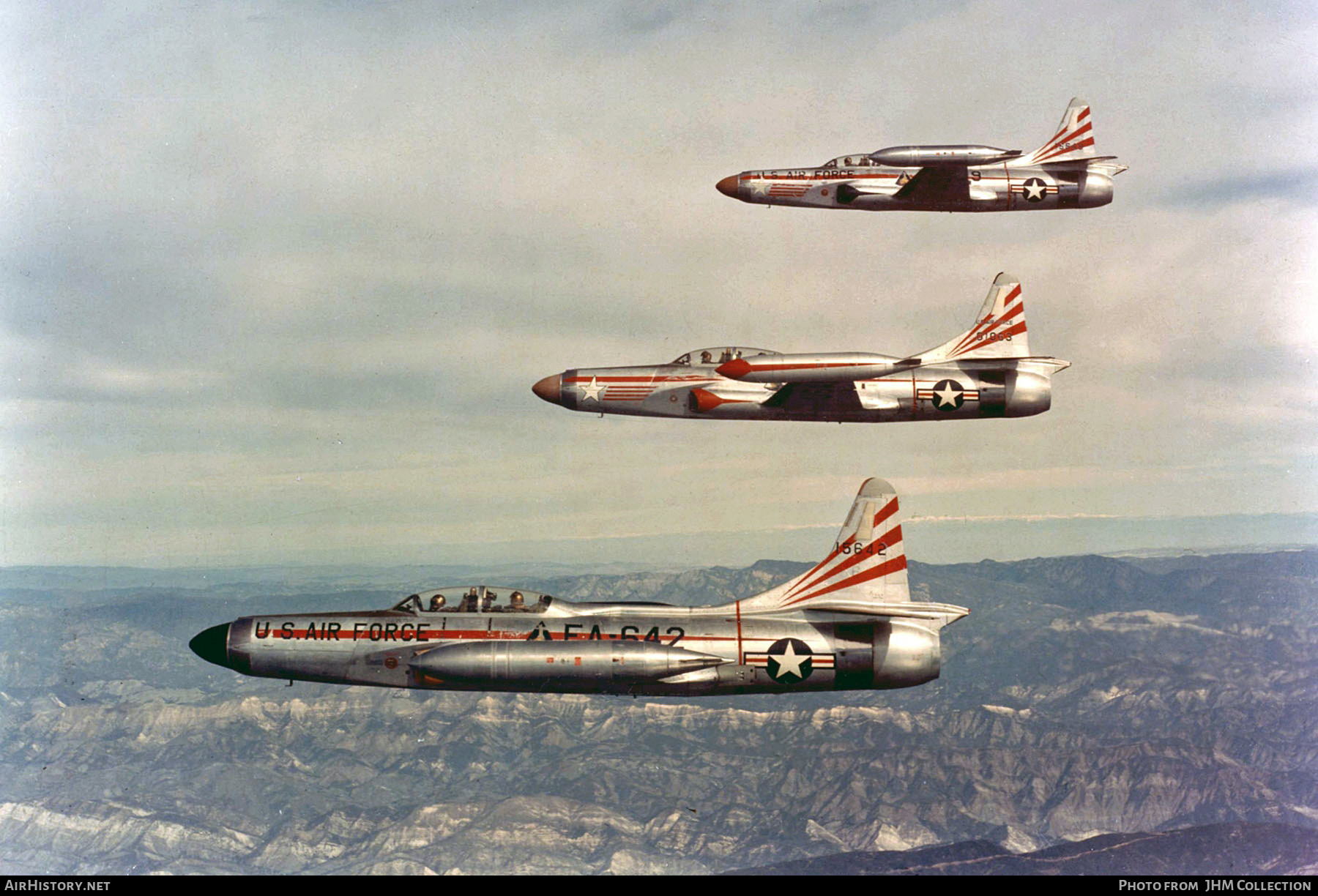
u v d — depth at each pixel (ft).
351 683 95.14
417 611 95.76
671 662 91.66
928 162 143.43
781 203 144.56
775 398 125.18
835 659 95.20
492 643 92.12
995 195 142.92
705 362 128.67
